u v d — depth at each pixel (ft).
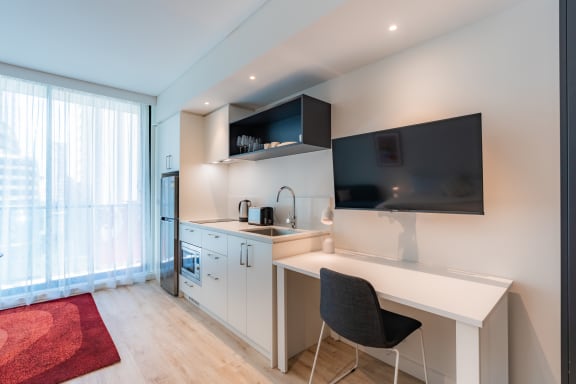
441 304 3.92
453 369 5.60
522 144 4.85
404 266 5.92
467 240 5.47
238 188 11.59
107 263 11.77
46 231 10.43
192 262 10.16
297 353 7.07
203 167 11.59
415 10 4.99
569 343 3.52
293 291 6.98
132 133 12.30
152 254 13.01
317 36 5.81
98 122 11.45
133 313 9.39
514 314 4.92
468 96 5.42
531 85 4.76
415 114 6.15
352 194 6.76
